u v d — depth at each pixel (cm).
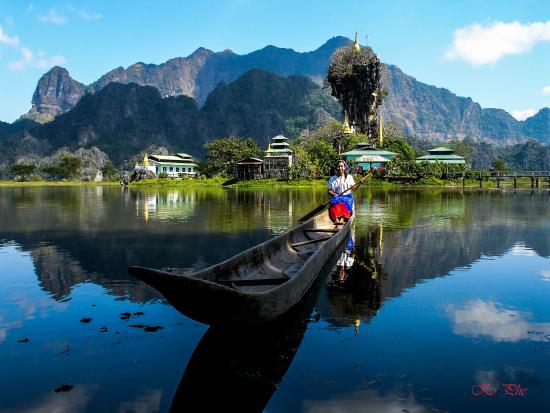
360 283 812
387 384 444
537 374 465
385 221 1769
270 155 8331
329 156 7431
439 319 625
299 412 396
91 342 550
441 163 6362
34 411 401
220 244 1255
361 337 561
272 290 540
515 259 1030
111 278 866
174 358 504
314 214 1379
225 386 442
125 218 1986
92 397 424
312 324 606
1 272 919
